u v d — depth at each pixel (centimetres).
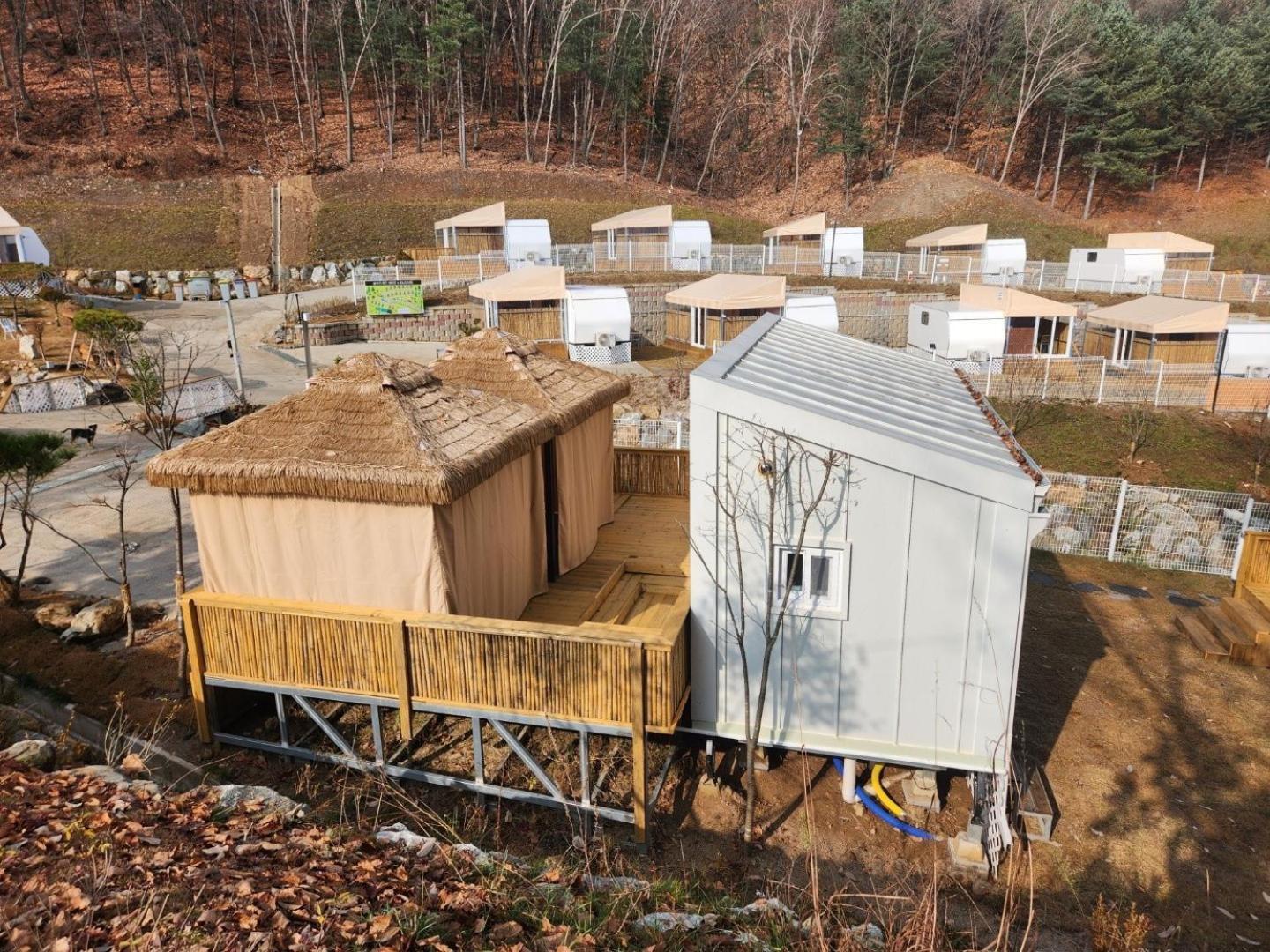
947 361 2967
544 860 686
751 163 6731
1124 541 1739
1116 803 964
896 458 790
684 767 964
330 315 3497
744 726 893
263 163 5312
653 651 782
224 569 927
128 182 4709
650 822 866
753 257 4291
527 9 5981
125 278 3850
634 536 1300
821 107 6319
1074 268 4144
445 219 4434
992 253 4206
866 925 636
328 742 945
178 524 943
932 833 888
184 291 3878
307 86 5584
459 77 5456
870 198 5891
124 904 479
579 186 5512
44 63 5575
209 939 455
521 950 493
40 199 4391
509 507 1002
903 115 6512
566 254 4178
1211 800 975
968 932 745
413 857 604
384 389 915
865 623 840
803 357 1129
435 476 815
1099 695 1202
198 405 2183
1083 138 5706
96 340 2431
